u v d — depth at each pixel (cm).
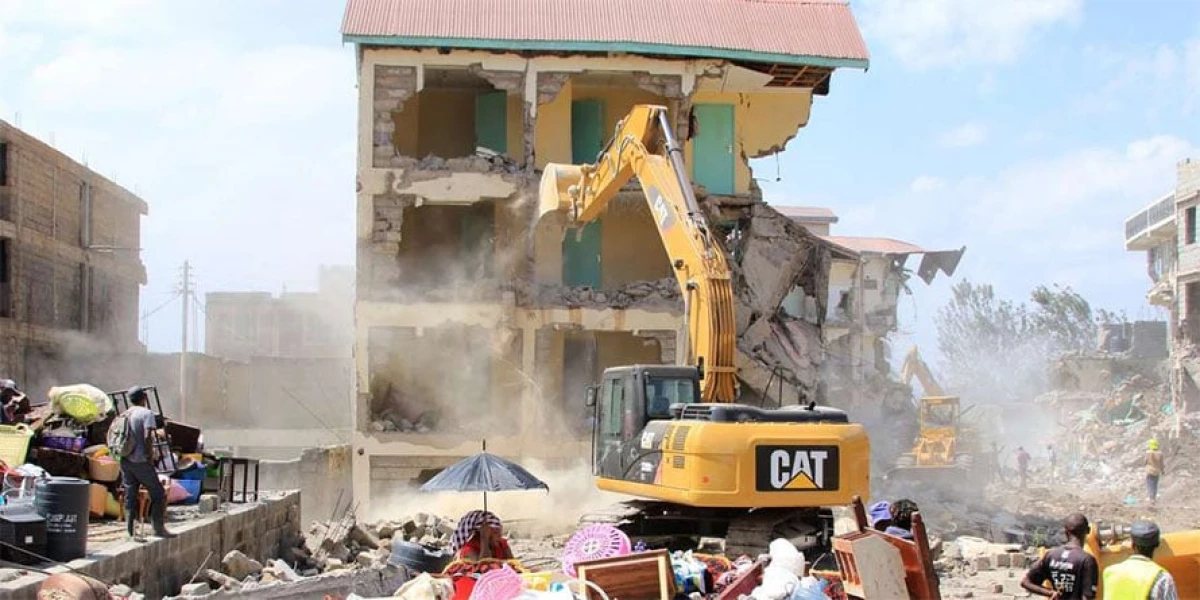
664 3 3612
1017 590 1919
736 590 1149
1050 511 3516
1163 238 6084
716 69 3494
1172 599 956
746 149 3788
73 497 1380
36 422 1958
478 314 3278
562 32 3400
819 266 3716
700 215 2023
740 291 3575
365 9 3362
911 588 1067
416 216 3653
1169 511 3597
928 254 5488
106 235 5169
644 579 1135
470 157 3397
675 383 1966
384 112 3369
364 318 3266
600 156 2441
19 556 1336
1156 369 6222
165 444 1998
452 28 3341
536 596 1044
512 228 3466
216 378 4884
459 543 1430
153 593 1541
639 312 3359
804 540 1816
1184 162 5428
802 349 3638
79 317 4825
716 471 1742
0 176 4175
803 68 3559
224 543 1866
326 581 1496
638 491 1906
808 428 1778
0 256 4178
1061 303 7869
